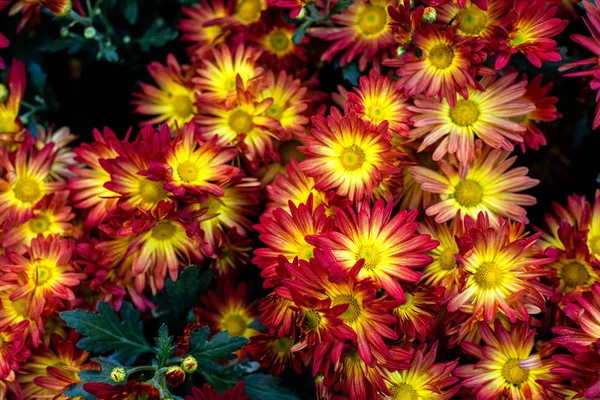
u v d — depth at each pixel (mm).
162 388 517
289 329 515
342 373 522
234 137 580
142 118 668
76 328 540
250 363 578
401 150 557
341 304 472
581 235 545
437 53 540
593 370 506
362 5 585
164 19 671
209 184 536
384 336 487
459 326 537
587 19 585
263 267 514
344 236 500
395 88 550
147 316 581
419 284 532
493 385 540
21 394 567
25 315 567
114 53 636
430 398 542
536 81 566
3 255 570
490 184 562
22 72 614
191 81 618
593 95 598
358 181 535
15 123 609
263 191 595
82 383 533
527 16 538
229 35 624
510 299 524
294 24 606
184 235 558
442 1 528
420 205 571
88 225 562
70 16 619
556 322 549
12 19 651
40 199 584
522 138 557
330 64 627
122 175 536
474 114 555
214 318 584
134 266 552
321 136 537
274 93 594
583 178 619
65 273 561
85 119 668
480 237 521
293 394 558
